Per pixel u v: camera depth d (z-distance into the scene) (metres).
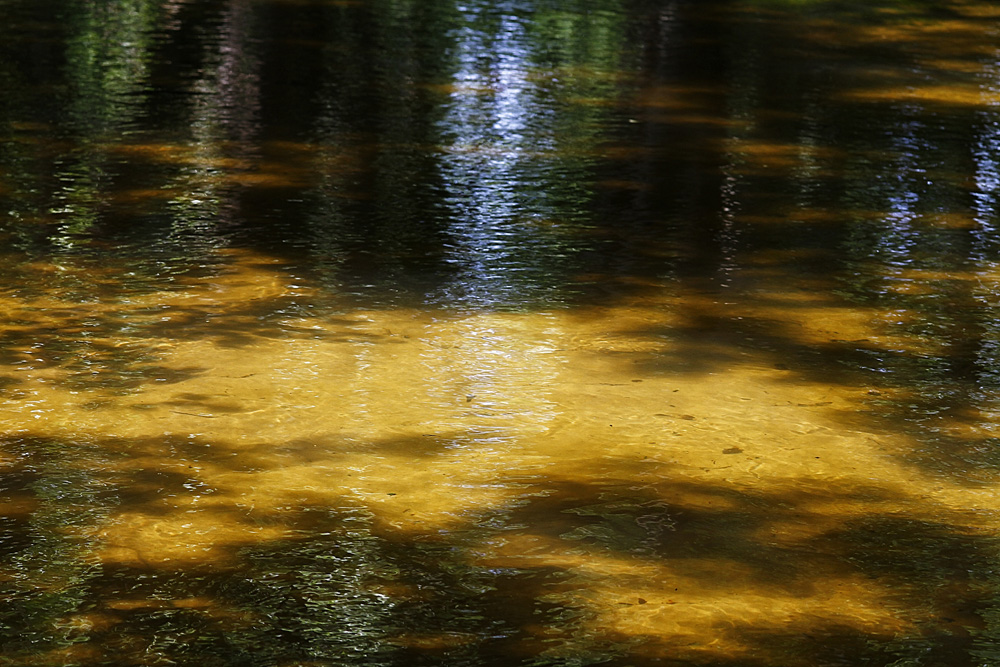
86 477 4.70
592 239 8.14
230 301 6.71
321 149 10.18
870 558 4.32
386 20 16.55
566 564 4.22
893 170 10.20
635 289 7.18
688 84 13.33
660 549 4.34
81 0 17.19
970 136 11.43
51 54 13.56
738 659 3.70
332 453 4.98
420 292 6.98
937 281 7.52
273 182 9.17
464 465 4.93
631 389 5.74
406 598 3.99
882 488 4.85
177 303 6.65
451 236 8.07
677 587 4.10
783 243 8.20
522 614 3.92
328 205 8.66
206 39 14.77
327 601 3.96
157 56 13.68
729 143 10.92
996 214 9.05
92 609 3.87
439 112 11.64
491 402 5.54
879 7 19.09
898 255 8.02
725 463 5.02
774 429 5.36
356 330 6.35
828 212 8.96
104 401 5.38
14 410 5.24
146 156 9.77
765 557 4.31
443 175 9.55
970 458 5.14
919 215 8.96
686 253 7.92
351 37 15.27
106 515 4.43
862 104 12.64
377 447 5.05
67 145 9.99
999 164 10.48
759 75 13.91
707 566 4.24
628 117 11.76
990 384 5.94
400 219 8.40
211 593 3.98
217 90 12.18
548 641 3.77
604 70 13.94
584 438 5.20
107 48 13.99
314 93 12.20
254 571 4.11
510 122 11.38
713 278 7.45
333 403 5.45
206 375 5.70
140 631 3.76
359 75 13.10
